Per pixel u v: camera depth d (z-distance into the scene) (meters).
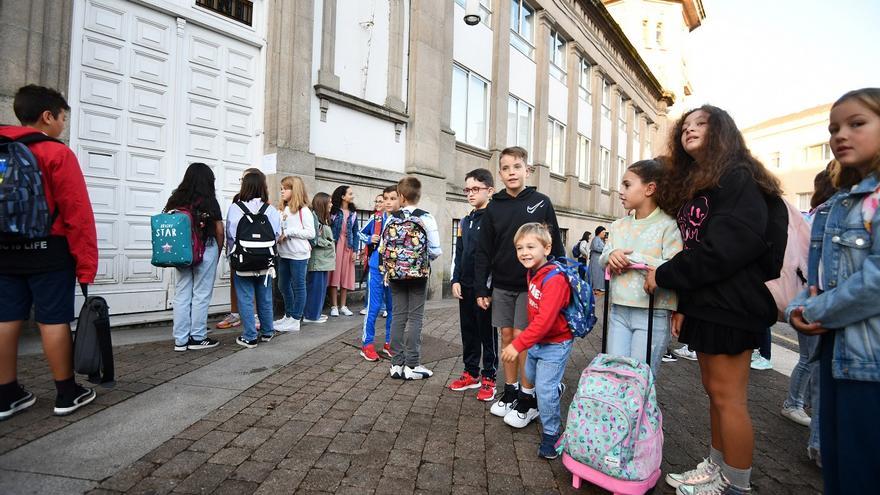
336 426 3.13
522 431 3.22
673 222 2.63
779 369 5.41
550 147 15.59
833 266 1.77
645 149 25.39
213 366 4.20
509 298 3.43
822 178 3.22
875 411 1.58
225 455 2.66
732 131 2.33
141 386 3.60
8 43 4.40
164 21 5.73
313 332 5.85
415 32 9.31
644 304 2.61
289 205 5.78
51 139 2.94
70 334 3.03
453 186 10.71
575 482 2.48
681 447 3.12
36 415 2.99
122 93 5.34
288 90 6.74
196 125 6.09
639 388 2.36
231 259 4.79
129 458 2.55
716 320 2.21
